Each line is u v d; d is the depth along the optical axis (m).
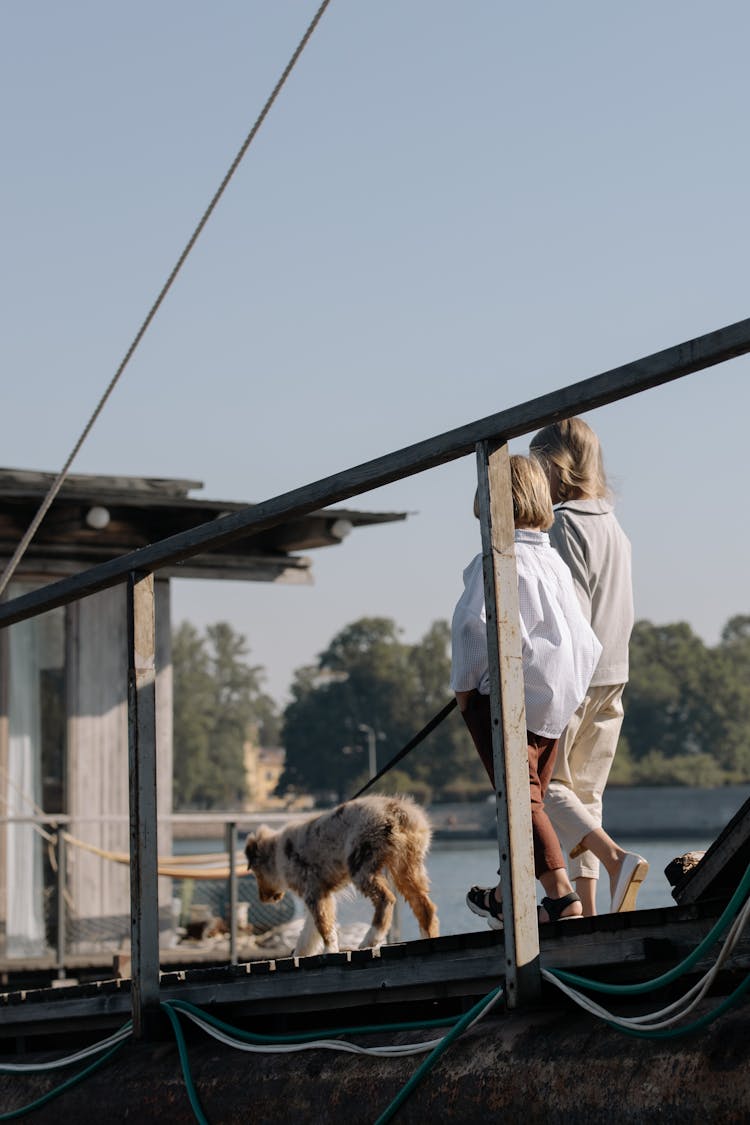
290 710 116.88
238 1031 4.20
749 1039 3.01
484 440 3.55
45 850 12.84
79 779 12.96
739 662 106.75
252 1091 3.98
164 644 13.30
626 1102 3.11
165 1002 4.45
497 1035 3.50
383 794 8.02
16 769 12.88
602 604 5.39
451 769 111.00
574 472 5.50
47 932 12.73
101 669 13.17
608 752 5.43
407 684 114.69
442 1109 3.48
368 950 3.99
